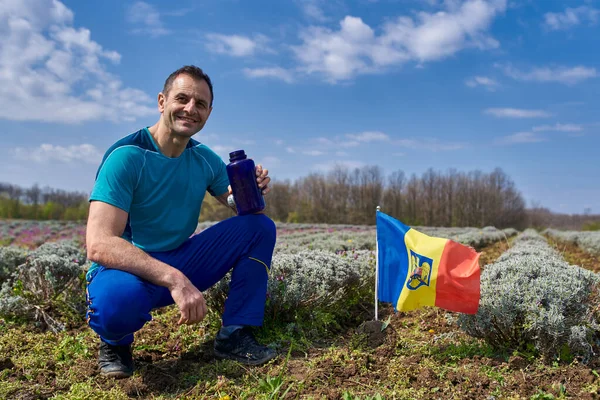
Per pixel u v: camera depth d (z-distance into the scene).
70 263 5.23
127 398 3.02
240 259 3.58
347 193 53.94
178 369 3.47
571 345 3.33
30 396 3.01
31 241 19.86
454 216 54.78
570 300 3.53
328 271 4.65
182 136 3.32
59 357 3.71
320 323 4.24
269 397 2.83
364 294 5.45
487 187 55.72
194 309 2.93
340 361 3.40
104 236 3.00
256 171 3.67
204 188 3.64
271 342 3.95
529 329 3.35
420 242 3.76
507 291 3.57
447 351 3.60
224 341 3.49
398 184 54.91
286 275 4.54
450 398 2.88
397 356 3.61
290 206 53.84
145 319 3.08
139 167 3.24
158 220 3.39
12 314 4.61
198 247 3.52
